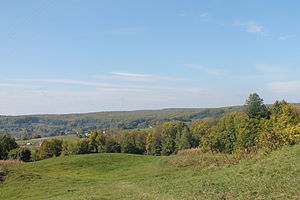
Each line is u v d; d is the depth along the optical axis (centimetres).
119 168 3978
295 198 1112
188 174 2625
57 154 9400
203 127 9131
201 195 1566
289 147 2103
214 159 2988
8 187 2639
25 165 4344
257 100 5666
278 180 1418
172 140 9675
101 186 2659
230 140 3494
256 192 1343
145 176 3058
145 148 10331
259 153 2367
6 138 7962
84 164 4256
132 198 1845
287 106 4081
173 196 1709
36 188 2616
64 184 2794
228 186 1619
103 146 9662
